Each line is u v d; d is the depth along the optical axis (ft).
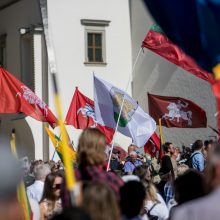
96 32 114.62
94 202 20.12
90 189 20.34
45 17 20.71
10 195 13.71
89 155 25.14
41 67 112.68
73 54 112.98
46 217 36.09
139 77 112.68
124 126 61.26
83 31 113.91
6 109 71.61
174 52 81.82
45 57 112.57
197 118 75.82
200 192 25.81
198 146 67.26
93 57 114.32
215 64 19.04
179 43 19.42
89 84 113.60
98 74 114.32
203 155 67.92
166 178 54.29
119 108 61.21
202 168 64.54
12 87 71.67
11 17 123.65
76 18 113.70
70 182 18.98
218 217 16.28
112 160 75.05
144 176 40.01
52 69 19.94
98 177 24.97
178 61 81.66
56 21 112.57
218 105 19.44
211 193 16.76
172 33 19.51
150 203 38.45
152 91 109.91
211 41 18.99
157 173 58.90
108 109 61.46
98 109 61.52
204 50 19.06
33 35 112.88
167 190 44.37
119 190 25.20
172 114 76.38
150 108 77.10
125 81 114.93
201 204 16.48
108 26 115.14
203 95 99.60
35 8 114.73
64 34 112.78
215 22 18.97
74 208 15.52
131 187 25.16
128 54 115.44
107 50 114.93
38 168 42.32
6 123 122.52
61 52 112.37
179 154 80.59
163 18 19.44
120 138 111.86
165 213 38.52
